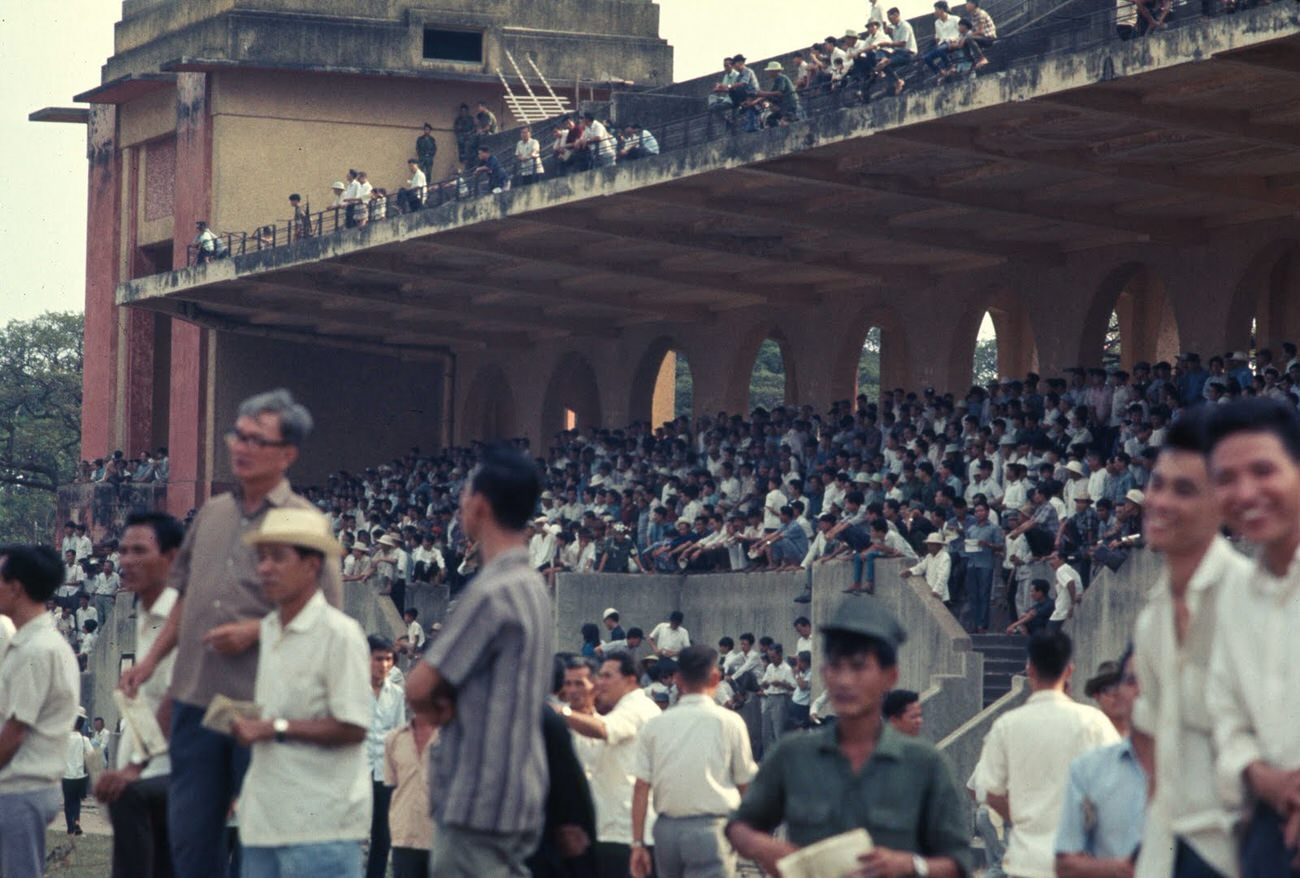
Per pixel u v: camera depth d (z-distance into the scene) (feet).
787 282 141.08
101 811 125.18
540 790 29.22
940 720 88.53
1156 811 24.99
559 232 128.77
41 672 39.19
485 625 28.81
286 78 173.47
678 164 109.81
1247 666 23.67
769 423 130.21
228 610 33.14
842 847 25.53
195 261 168.45
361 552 141.08
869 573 99.09
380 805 61.16
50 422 271.90
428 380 182.80
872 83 100.94
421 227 132.87
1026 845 39.42
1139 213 112.57
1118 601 84.12
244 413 33.32
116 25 191.72
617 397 163.63
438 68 175.52
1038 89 87.15
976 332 131.85
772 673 101.40
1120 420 102.83
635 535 127.24
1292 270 119.65
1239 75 83.66
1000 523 98.22
